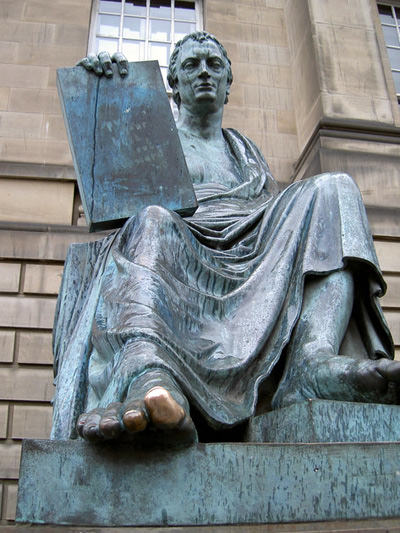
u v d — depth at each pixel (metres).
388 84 10.65
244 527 2.00
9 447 8.09
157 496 2.03
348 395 2.67
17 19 11.36
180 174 3.96
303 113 10.98
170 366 2.42
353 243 3.33
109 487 2.04
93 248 4.11
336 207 3.50
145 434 2.07
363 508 2.08
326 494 2.08
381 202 9.36
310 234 3.42
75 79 4.15
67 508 2.01
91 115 4.07
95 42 12.27
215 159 4.91
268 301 3.23
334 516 2.06
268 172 4.92
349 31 11.08
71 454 2.08
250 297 3.29
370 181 9.45
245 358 3.00
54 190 9.80
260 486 2.07
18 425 8.23
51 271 9.13
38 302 8.94
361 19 11.29
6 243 9.17
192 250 3.33
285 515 2.04
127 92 4.18
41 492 2.03
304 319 3.20
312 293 3.31
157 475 2.06
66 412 3.03
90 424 2.08
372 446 2.17
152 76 4.25
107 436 2.04
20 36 11.20
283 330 3.16
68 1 11.75
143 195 3.89
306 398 2.80
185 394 2.47
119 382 2.37
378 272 3.32
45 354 8.66
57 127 10.40
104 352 2.83
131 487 2.04
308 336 3.10
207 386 2.81
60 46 11.24
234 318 3.20
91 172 3.92
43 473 2.05
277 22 12.45
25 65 10.92
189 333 3.00
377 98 10.43
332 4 11.31
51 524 1.99
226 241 3.82
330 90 10.32
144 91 4.19
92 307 3.39
